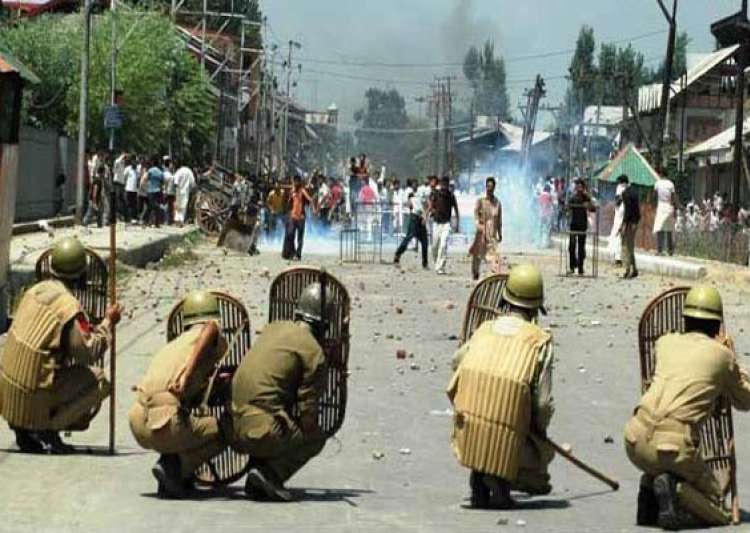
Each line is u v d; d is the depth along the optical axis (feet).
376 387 49.06
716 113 278.26
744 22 147.33
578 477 35.76
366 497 32.48
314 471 35.68
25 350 35.68
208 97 239.91
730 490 30.40
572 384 51.34
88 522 28.99
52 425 35.94
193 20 347.15
